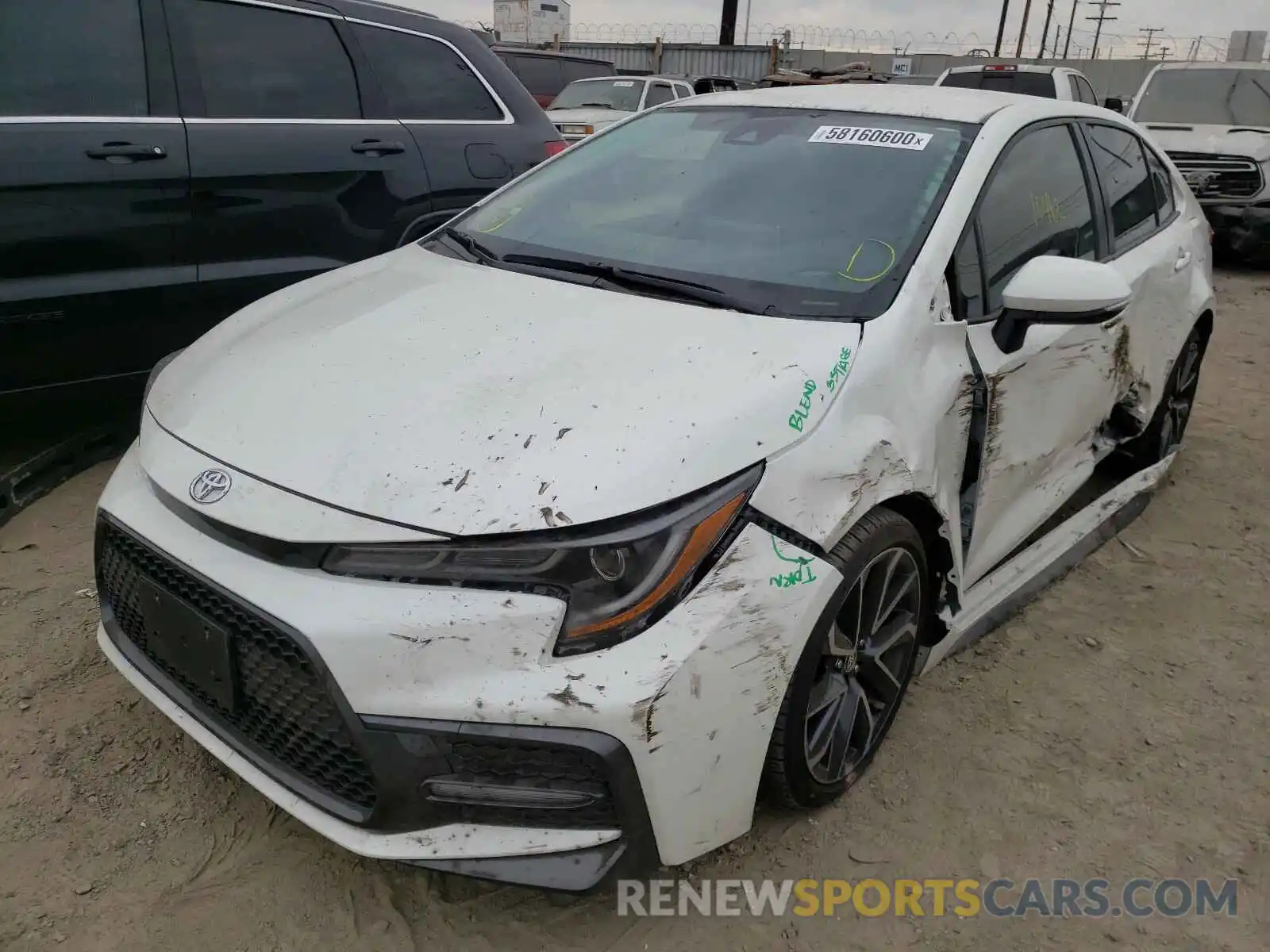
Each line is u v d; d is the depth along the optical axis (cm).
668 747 180
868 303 237
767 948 207
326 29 432
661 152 317
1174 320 385
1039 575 331
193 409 220
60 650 285
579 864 183
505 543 177
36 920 202
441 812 183
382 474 186
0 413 357
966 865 231
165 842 224
